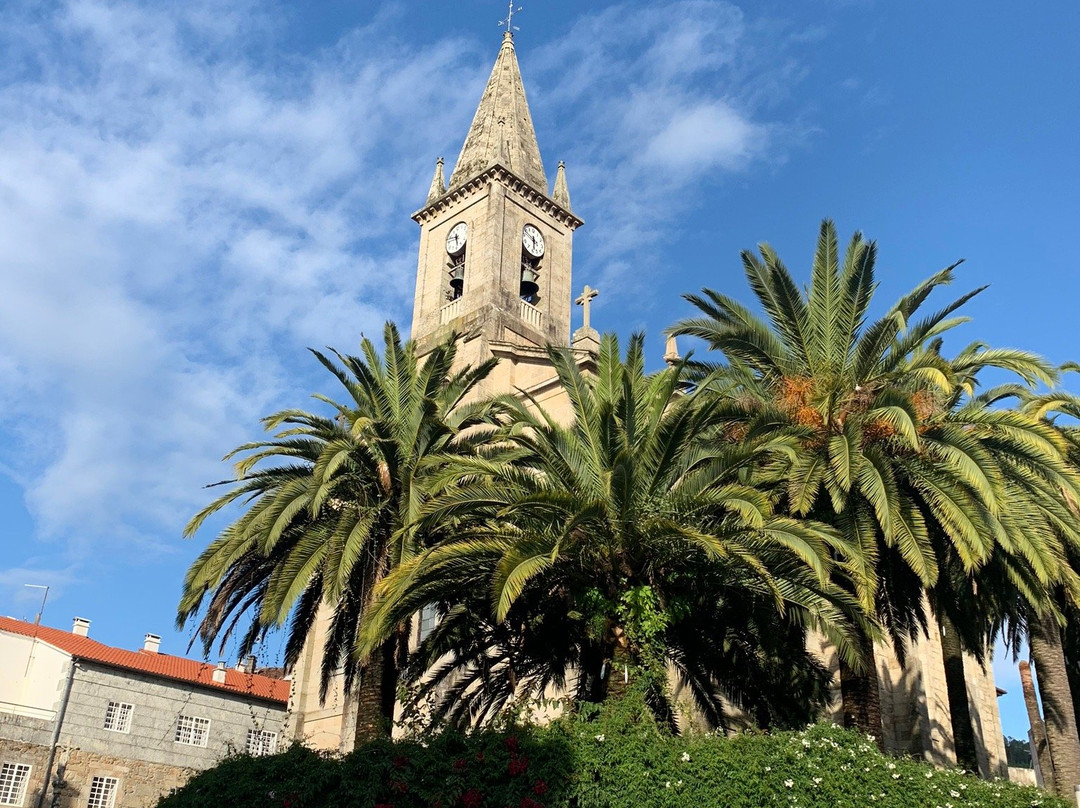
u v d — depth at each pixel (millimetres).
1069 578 24375
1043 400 28656
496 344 45875
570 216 55250
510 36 62031
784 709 26953
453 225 53750
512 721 23031
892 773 21750
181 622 25000
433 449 26312
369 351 28203
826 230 26922
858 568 22875
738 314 26938
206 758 48375
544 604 26281
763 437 24266
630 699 22766
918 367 24172
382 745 21688
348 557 23766
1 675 44938
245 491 26406
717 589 25188
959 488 23609
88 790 44125
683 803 20734
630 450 23906
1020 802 22281
